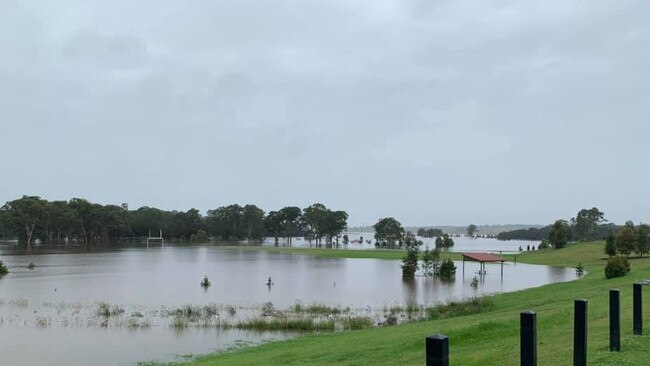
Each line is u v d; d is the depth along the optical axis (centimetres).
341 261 11356
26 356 2752
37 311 4194
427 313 3784
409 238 16075
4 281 6631
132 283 6519
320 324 3450
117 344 3009
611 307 1312
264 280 7044
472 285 6344
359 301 4897
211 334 3259
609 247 9425
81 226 19138
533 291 4669
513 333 1986
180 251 15600
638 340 1402
